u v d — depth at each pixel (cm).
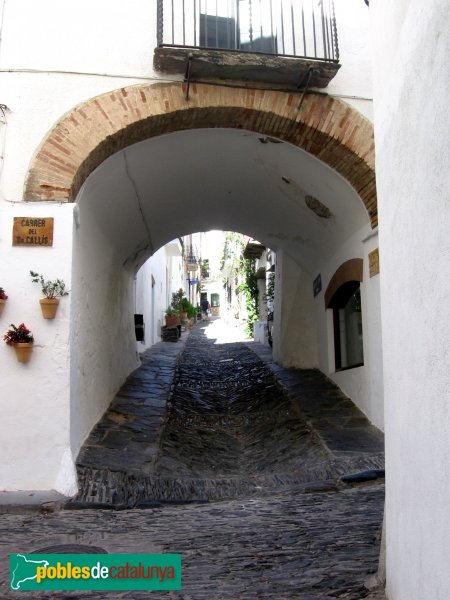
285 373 1070
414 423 240
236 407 914
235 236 2344
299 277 1125
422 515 225
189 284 4084
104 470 532
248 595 303
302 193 791
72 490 492
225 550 375
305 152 670
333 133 622
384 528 317
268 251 1606
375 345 702
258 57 572
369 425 712
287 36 654
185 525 434
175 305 2412
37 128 559
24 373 508
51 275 525
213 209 972
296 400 845
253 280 1998
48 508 471
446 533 195
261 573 335
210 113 610
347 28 650
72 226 538
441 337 205
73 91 575
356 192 681
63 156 554
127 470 542
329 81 615
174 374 1119
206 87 600
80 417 586
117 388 888
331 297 931
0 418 500
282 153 701
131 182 712
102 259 747
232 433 779
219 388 1071
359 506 472
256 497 529
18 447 497
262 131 650
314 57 586
